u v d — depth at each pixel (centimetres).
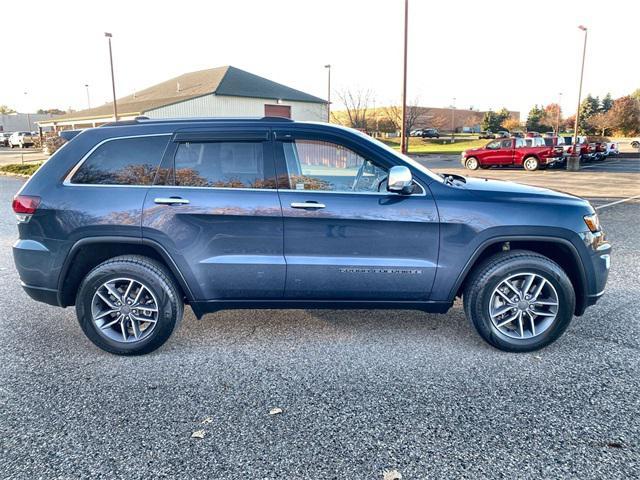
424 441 267
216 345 396
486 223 360
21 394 320
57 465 249
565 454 255
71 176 367
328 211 358
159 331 371
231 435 274
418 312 468
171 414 296
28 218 367
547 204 366
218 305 378
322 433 275
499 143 2402
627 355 369
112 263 366
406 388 324
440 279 369
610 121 5872
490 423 283
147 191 363
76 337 415
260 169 366
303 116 3491
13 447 265
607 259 378
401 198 362
